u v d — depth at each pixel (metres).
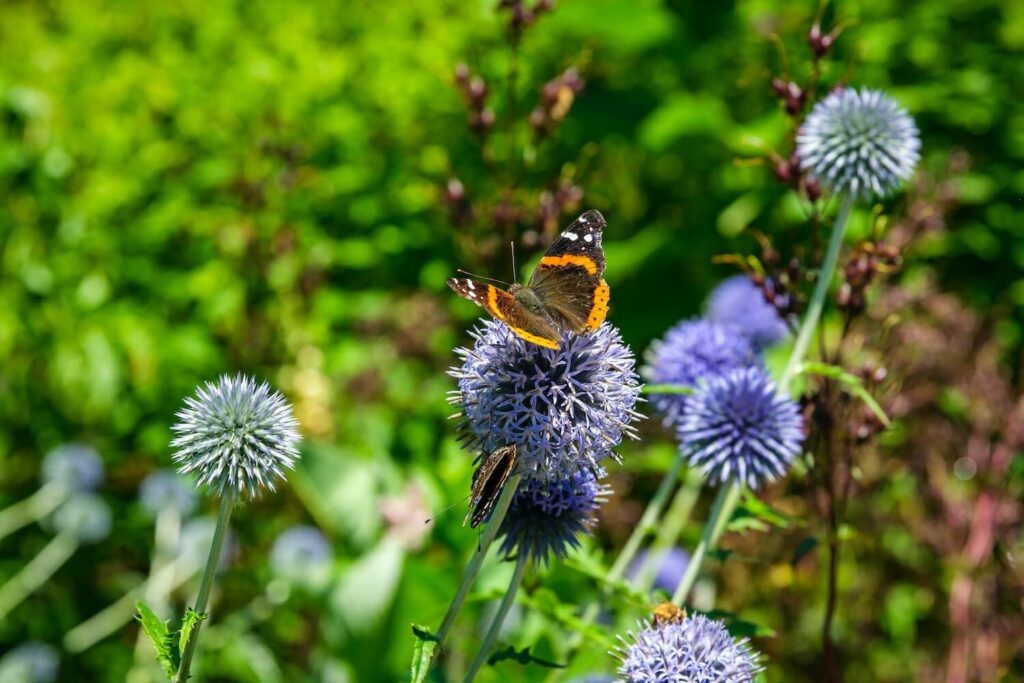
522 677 0.61
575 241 0.45
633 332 0.93
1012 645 0.68
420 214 0.93
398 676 0.63
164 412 0.84
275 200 0.89
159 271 0.90
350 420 0.82
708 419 0.52
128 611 0.75
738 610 0.74
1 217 0.85
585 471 0.42
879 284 0.75
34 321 0.85
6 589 0.76
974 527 0.70
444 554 0.69
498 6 0.66
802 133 0.60
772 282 0.58
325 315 0.88
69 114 0.93
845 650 0.72
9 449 0.86
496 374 0.42
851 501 0.73
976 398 0.74
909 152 0.58
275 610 0.78
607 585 0.51
